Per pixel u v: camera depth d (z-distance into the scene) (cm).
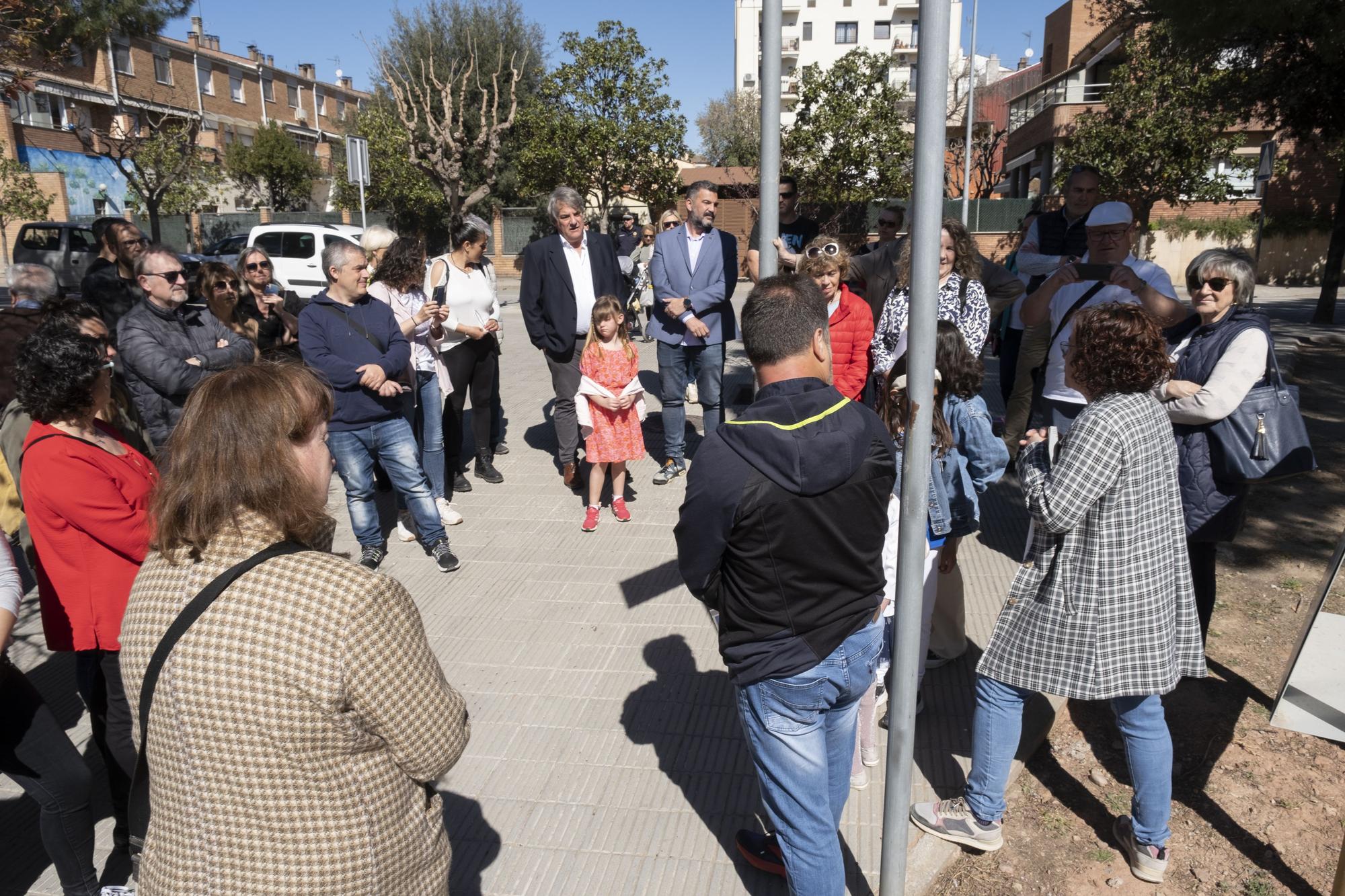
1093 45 3284
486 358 658
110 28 1371
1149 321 253
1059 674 261
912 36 6619
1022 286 530
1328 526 568
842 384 496
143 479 279
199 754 149
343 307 486
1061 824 305
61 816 259
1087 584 256
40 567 273
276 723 147
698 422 832
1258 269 2781
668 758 341
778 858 278
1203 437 345
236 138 4453
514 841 298
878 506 219
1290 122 1343
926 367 207
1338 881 240
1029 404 650
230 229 3089
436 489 589
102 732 288
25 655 439
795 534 207
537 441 795
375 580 158
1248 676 393
